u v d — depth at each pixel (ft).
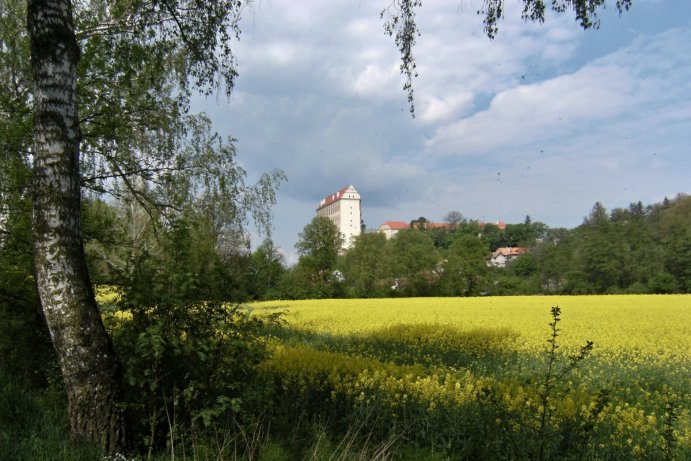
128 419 16.14
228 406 16.53
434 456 18.76
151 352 16.05
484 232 434.30
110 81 33.37
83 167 34.27
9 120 29.66
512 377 31.53
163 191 38.75
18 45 32.04
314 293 213.05
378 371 26.17
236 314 18.08
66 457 13.79
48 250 15.55
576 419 18.89
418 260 223.10
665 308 81.97
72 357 15.35
